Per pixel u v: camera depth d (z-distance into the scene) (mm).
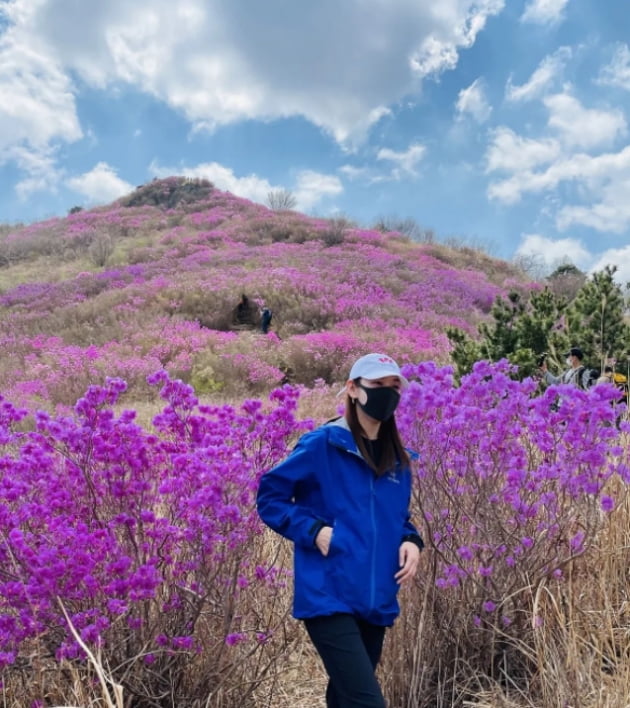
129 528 2789
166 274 27312
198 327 20031
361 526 2281
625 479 3137
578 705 2750
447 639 3152
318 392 11797
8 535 2672
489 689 3096
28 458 2900
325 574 2258
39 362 16328
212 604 2908
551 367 7613
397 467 2432
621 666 2879
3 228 50281
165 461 3070
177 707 2855
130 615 2789
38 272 33844
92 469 2941
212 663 2861
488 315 25562
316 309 21922
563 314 8750
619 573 3611
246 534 2865
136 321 20016
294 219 39719
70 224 45781
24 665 2682
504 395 3420
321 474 2330
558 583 3172
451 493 3258
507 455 3207
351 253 32094
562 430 3219
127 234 41781
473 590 3170
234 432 3061
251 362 15914
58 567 2570
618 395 3078
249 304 22344
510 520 3238
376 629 2361
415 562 2359
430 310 23922
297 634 3258
